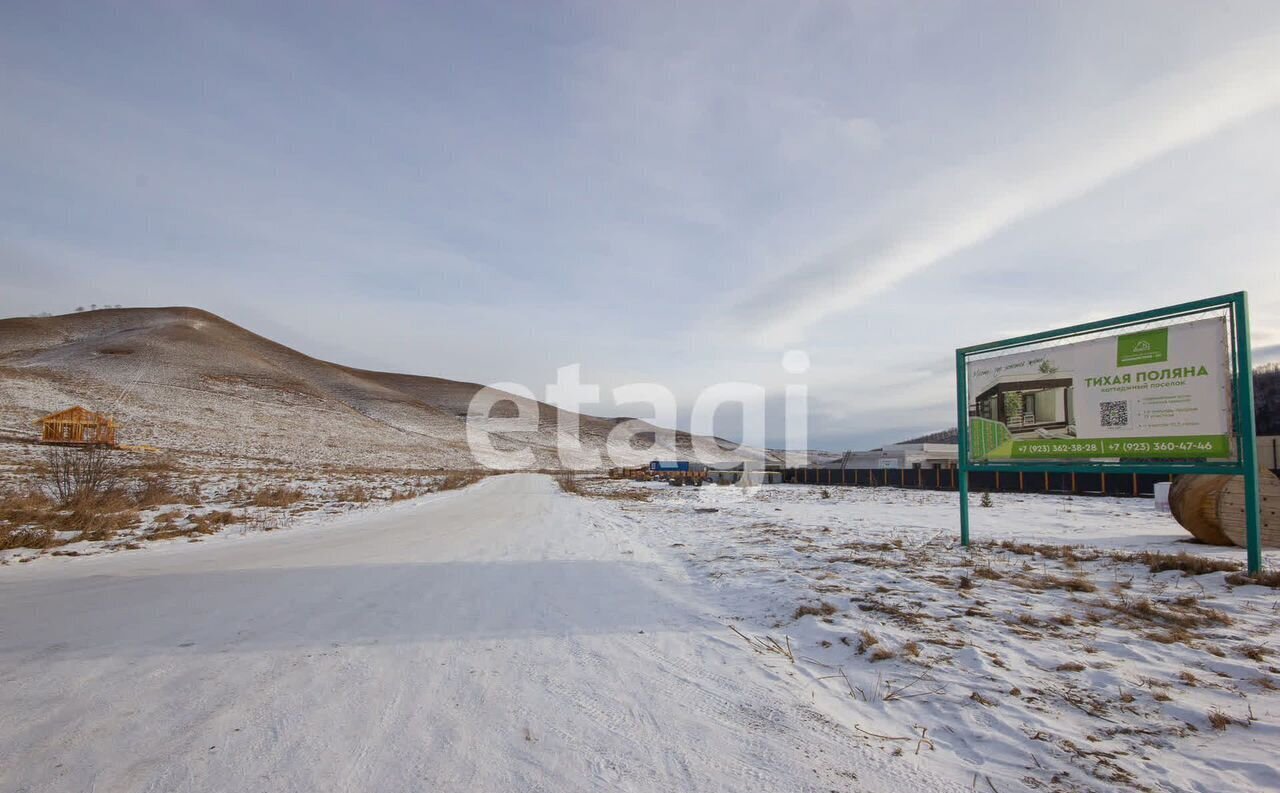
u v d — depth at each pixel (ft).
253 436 227.20
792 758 10.43
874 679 14.14
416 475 176.65
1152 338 27.99
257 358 409.28
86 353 318.24
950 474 122.21
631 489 130.00
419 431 354.54
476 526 52.03
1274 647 15.52
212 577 27.45
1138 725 11.50
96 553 35.99
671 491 122.21
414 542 40.68
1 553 35.32
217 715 11.94
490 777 9.64
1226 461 25.45
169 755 10.25
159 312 484.33
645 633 18.29
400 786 9.32
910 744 11.00
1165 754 10.41
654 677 14.47
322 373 467.93
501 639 17.52
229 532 47.29
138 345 343.67
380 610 20.89
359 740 10.90
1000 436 33.35
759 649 16.70
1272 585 21.95
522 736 11.18
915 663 14.89
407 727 11.48
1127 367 28.78
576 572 28.84
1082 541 35.88
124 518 49.96
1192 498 33.12
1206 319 26.35
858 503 80.79
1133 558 27.99
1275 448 53.93
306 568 29.99
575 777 9.68
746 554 32.73
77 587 25.21
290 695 13.03
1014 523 48.62
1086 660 14.84
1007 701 12.61
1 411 180.24
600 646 16.94
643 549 36.81
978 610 19.26
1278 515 30.81
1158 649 15.52
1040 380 31.94
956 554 30.68
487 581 26.53
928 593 21.59
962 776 9.84
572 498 95.91
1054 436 31.30
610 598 23.09
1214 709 12.03
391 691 13.33
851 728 11.68
